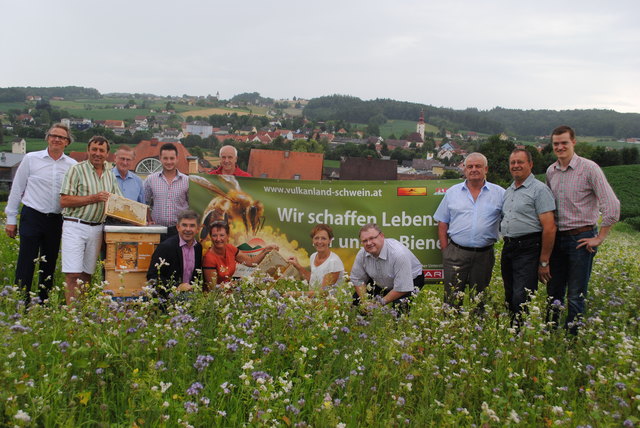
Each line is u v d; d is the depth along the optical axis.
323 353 5.91
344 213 9.49
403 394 5.19
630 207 62.88
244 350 5.35
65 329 5.58
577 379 5.89
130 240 7.73
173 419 4.52
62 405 4.50
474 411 5.05
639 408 4.79
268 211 9.49
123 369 5.08
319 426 4.50
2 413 4.20
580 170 7.45
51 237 8.59
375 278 8.20
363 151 194.12
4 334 4.87
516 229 7.69
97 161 8.17
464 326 6.77
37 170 8.44
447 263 8.41
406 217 9.44
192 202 9.37
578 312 7.54
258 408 4.50
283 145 190.75
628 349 5.68
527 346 6.12
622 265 11.74
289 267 9.50
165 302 7.13
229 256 8.55
